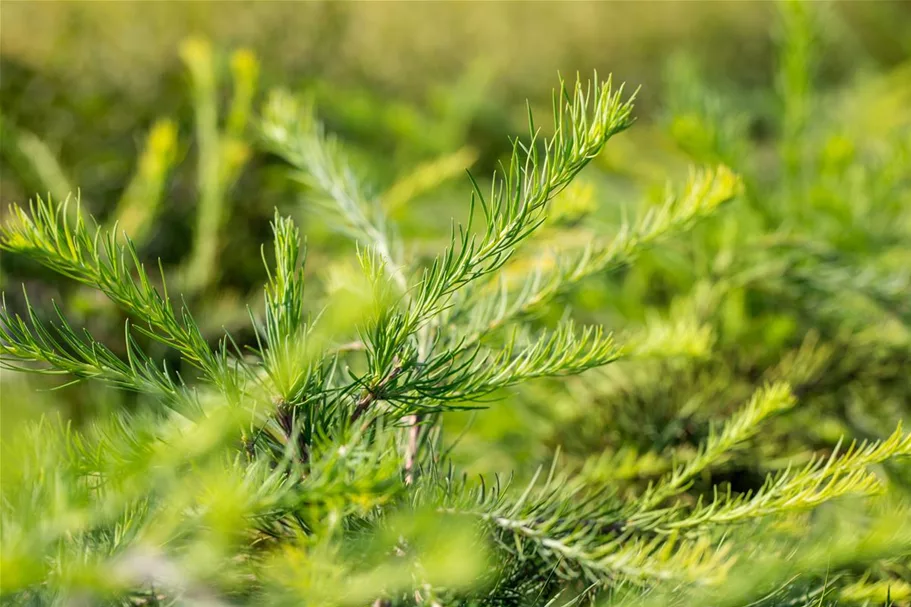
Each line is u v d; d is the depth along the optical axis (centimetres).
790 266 145
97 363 88
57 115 212
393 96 312
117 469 83
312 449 86
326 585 82
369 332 88
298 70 275
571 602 92
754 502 93
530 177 88
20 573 79
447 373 90
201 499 83
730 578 91
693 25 402
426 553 84
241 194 198
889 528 94
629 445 114
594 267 101
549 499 94
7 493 82
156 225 178
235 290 177
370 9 309
